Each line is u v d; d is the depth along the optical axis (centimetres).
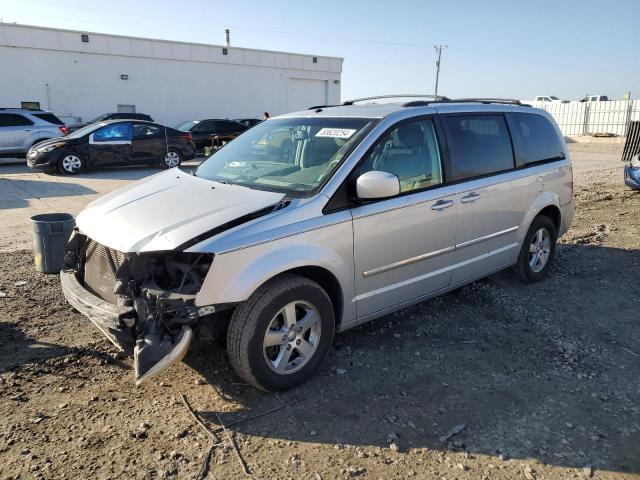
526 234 544
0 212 926
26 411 332
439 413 339
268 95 3180
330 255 362
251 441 308
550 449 306
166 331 313
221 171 441
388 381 376
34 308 486
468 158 467
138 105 2741
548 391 367
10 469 280
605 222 888
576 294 550
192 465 287
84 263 388
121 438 308
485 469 288
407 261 416
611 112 3378
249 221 334
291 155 422
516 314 495
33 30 2395
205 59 2892
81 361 394
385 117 413
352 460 294
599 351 427
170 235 319
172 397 351
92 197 1089
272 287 336
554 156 579
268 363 343
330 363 398
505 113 521
